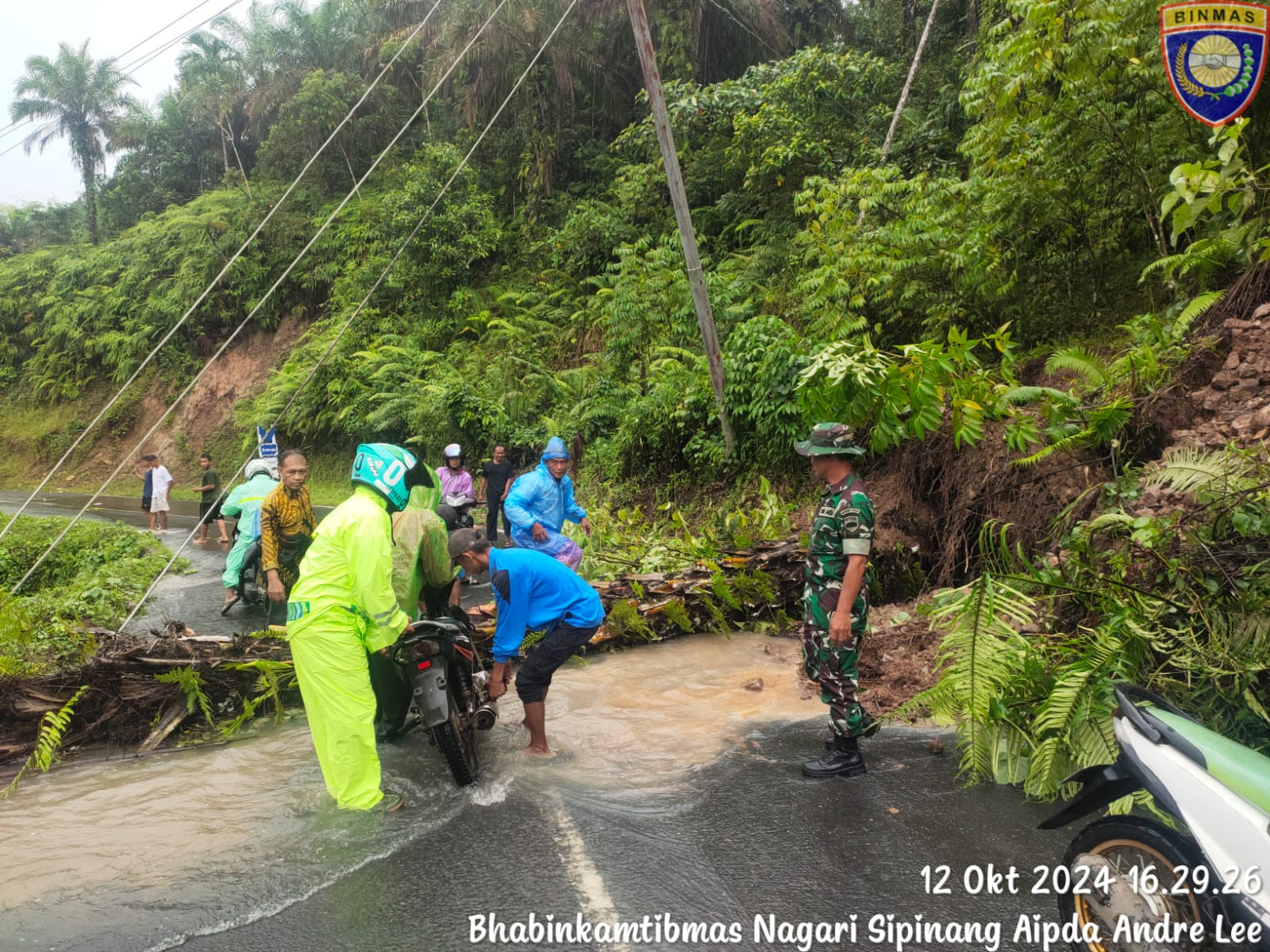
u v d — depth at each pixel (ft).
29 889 11.09
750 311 46.26
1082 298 29.32
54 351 114.62
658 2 72.79
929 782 13.74
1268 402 18.04
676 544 27.04
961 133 48.52
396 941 9.93
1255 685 12.93
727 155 57.93
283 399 78.48
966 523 23.11
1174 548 15.33
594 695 18.33
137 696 16.15
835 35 79.25
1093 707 13.01
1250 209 21.65
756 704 17.61
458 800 13.50
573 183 83.20
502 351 68.39
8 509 72.54
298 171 106.73
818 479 32.53
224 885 11.17
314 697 13.03
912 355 20.89
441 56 83.56
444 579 15.14
